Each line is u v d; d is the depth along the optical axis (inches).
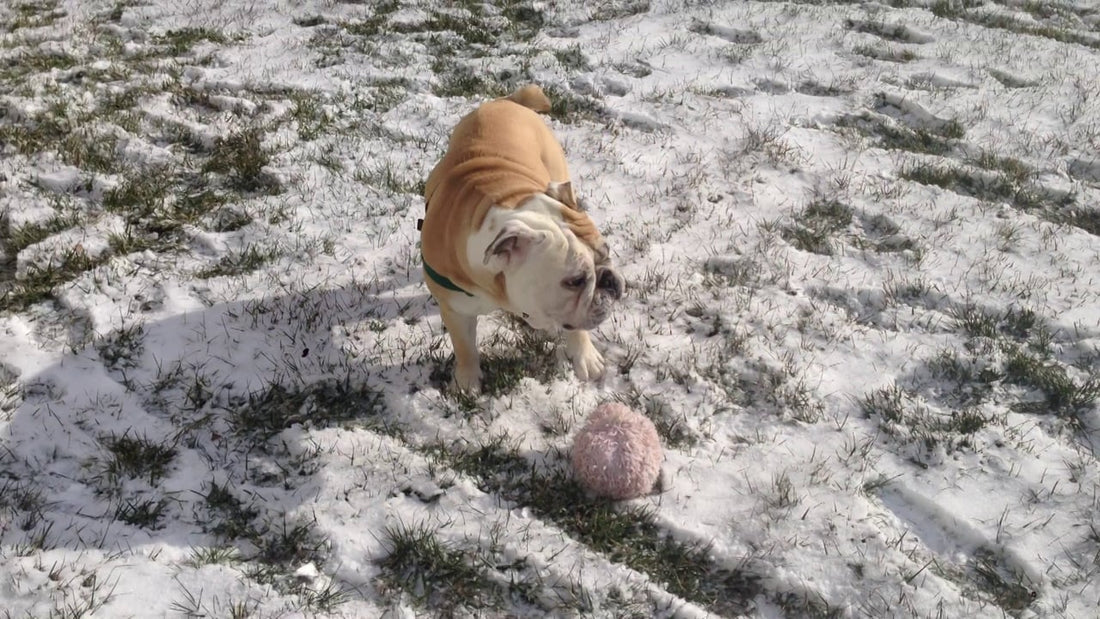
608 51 153.6
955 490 91.4
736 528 88.9
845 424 96.6
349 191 121.9
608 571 86.1
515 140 94.7
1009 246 114.4
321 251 113.4
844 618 84.1
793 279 110.7
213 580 85.0
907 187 123.0
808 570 86.2
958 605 84.4
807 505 90.1
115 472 91.8
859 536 88.1
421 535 87.5
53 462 92.8
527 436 95.6
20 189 120.0
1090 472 92.2
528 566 86.6
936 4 177.0
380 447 94.3
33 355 100.9
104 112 135.0
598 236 87.9
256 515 89.7
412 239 115.2
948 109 137.7
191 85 142.3
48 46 155.8
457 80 144.1
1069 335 104.4
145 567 85.7
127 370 100.6
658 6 171.8
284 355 102.2
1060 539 88.0
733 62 150.3
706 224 117.7
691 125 134.2
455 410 97.2
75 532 87.7
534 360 102.0
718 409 98.1
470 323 96.3
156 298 107.4
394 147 129.9
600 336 104.6
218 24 166.1
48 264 110.5
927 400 99.1
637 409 98.1
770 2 174.2
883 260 113.2
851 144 130.7
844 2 176.2
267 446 94.7
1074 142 131.4
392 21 165.6
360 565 86.6
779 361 101.8
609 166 126.4
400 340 103.8
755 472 92.7
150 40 160.1
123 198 119.0
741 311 106.8
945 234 116.3
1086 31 170.4
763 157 128.0
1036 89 142.8
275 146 128.5
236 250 113.5
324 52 153.4
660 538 88.7
